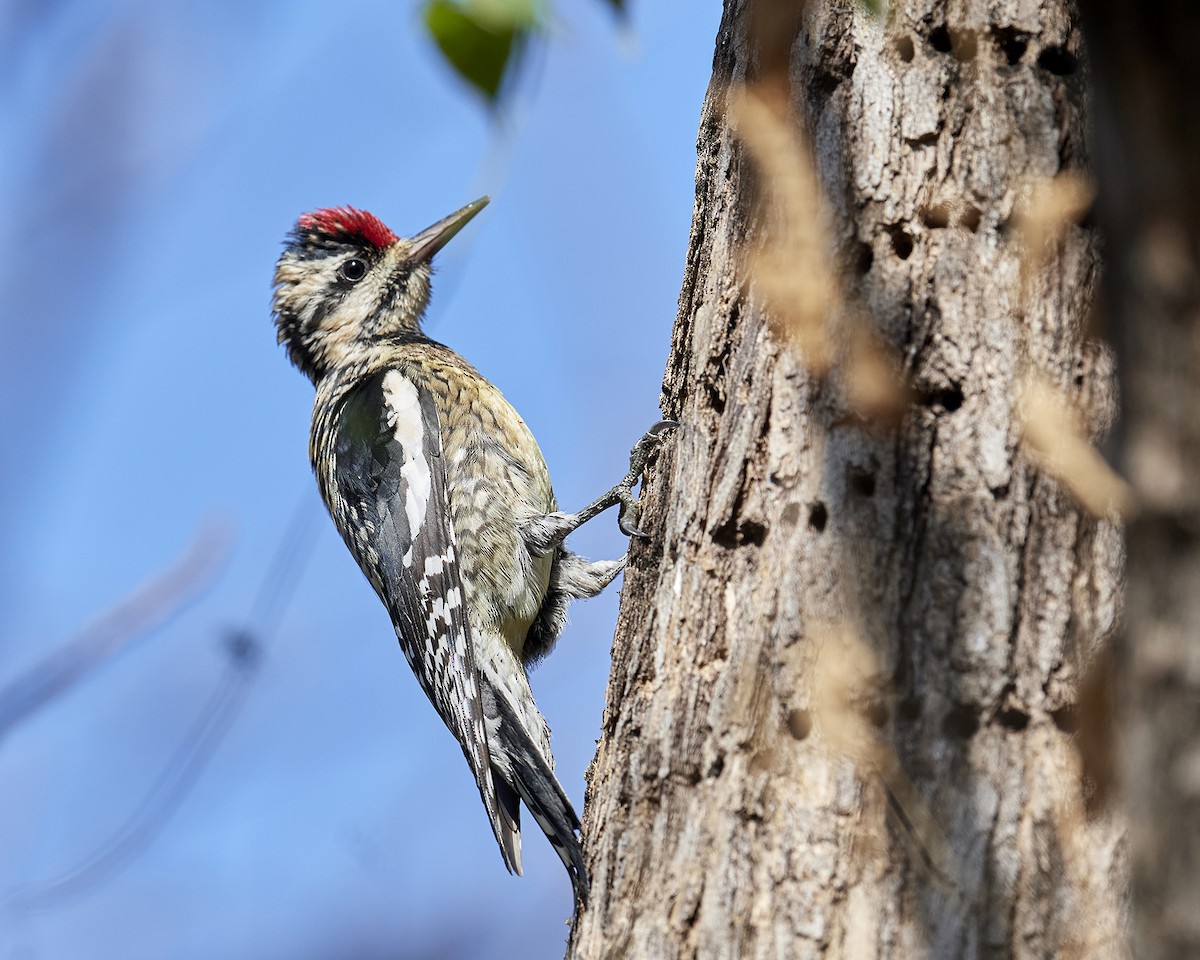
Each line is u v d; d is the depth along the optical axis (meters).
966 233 6.51
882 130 6.70
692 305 7.78
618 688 7.43
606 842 7.05
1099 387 6.29
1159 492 4.97
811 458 6.63
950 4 6.69
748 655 6.61
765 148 7.16
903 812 6.03
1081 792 5.91
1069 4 6.59
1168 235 5.09
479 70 4.87
